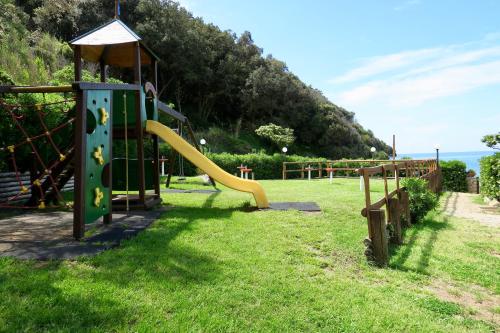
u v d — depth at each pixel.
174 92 31.83
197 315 2.74
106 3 27.58
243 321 2.77
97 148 4.69
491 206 10.29
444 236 6.28
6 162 7.32
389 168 5.97
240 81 34.25
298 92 35.47
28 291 2.81
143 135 6.81
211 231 4.93
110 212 5.11
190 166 18.30
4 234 4.46
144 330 2.47
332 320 2.95
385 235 4.61
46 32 19.91
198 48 30.39
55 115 7.78
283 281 3.54
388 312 3.18
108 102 5.05
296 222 5.75
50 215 5.88
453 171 17.66
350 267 4.33
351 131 36.62
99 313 2.59
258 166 20.28
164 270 3.44
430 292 3.87
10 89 4.34
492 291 4.02
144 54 7.50
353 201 8.17
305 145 35.56
